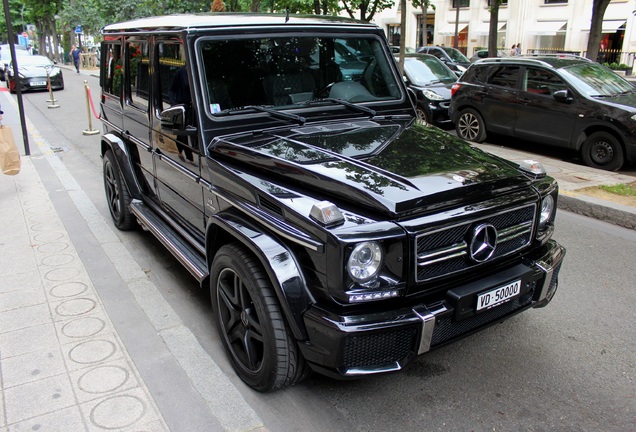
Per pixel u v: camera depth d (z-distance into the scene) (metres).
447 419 2.93
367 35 4.23
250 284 2.87
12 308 4.04
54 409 2.93
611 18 31.27
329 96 4.04
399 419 2.93
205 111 3.50
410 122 4.04
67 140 11.23
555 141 8.74
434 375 3.32
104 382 3.17
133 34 4.64
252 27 3.73
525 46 35.25
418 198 2.62
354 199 2.67
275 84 3.79
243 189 3.10
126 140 5.28
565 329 3.84
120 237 5.54
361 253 2.47
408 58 12.55
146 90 4.49
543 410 3.00
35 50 57.56
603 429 2.85
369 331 2.49
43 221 5.99
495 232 2.82
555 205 3.30
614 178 7.51
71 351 3.48
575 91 8.37
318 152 3.15
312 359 2.68
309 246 2.55
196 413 2.93
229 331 3.28
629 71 29.47
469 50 38.06
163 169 4.38
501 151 9.44
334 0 12.28
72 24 36.88
